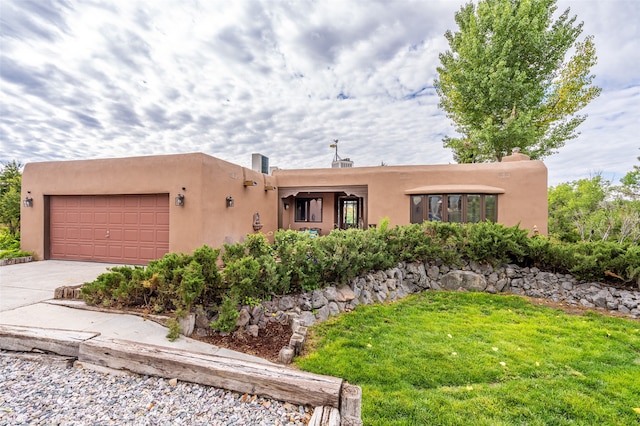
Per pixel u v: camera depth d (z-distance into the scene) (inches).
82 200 378.0
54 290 234.8
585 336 196.4
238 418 99.0
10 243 432.5
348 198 625.9
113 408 103.7
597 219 495.8
